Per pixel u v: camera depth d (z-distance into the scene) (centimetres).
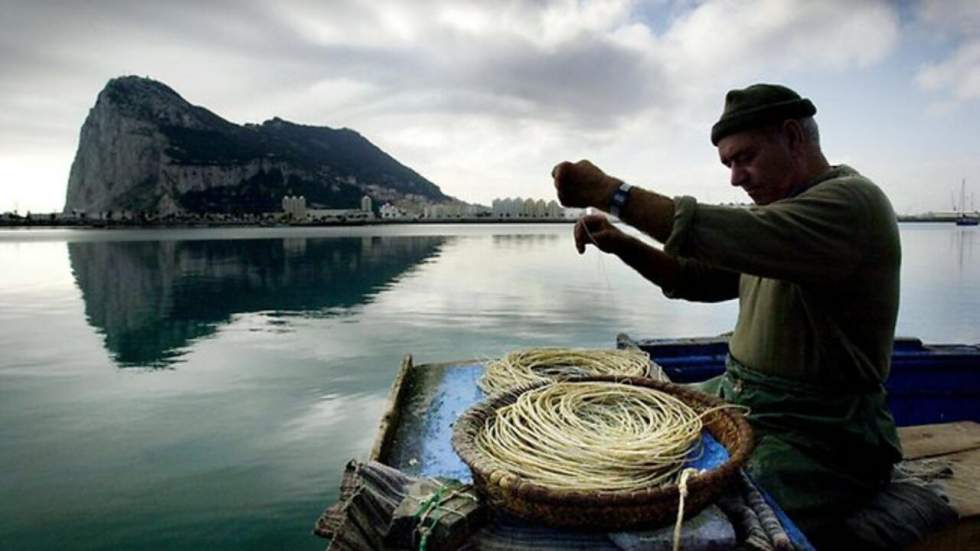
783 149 213
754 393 231
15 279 2534
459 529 154
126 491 548
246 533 480
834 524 211
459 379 332
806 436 216
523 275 2619
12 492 546
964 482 246
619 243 270
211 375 977
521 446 182
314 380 945
